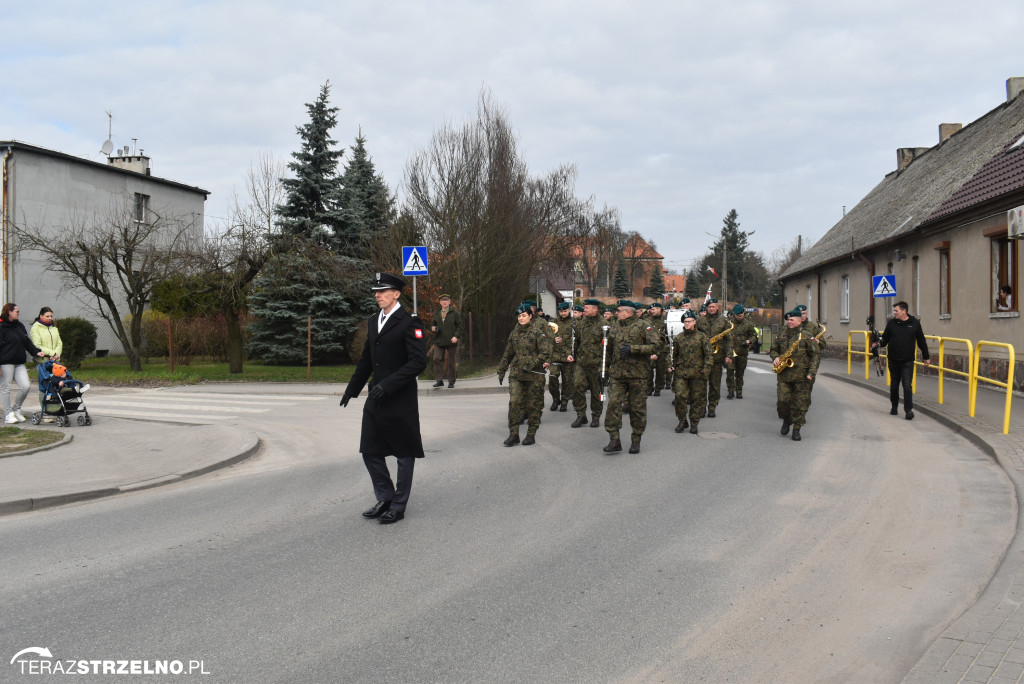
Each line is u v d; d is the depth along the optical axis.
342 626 4.15
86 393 17.17
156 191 31.36
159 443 9.85
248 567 5.14
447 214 24.20
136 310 21.84
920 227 20.22
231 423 12.30
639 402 9.22
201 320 25.05
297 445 10.30
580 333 11.34
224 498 7.18
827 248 34.12
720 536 5.81
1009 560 5.04
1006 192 15.05
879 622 4.20
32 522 6.35
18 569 5.12
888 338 12.62
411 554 5.41
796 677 3.57
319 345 25.39
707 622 4.21
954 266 18.64
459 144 24.62
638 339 9.12
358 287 26.25
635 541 5.70
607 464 8.63
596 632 4.07
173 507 6.84
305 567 5.13
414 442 6.33
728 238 98.75
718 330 12.70
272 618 4.26
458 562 5.23
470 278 23.55
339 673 3.59
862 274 27.36
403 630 4.09
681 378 10.81
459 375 21.02
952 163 24.84
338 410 14.10
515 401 9.86
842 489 7.36
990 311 16.72
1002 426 10.63
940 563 5.16
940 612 4.33
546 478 7.89
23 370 11.59
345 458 9.25
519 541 5.71
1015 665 3.49
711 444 9.97
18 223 25.38
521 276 26.00
